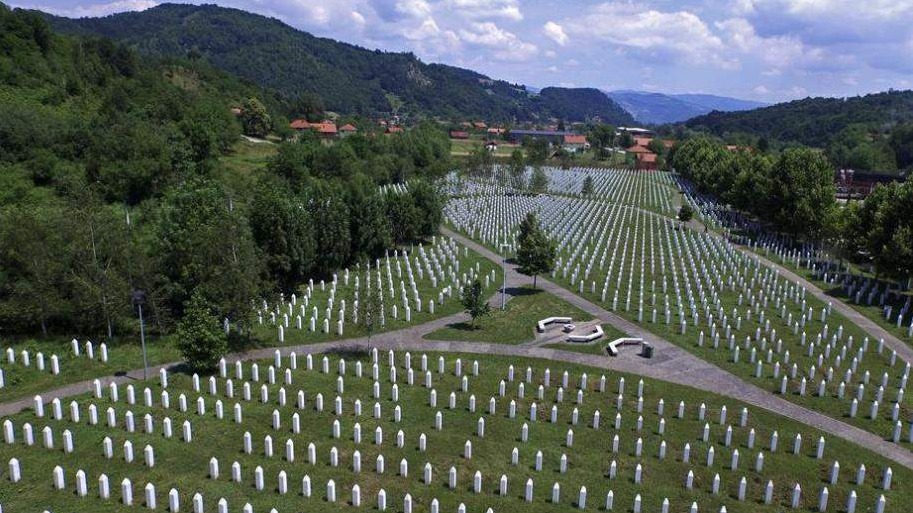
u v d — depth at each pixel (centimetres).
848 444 3272
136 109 10919
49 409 3328
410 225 7475
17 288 4253
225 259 4447
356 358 4253
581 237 8362
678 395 3812
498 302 5681
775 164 8650
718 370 4203
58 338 4375
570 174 15438
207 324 3803
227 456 2933
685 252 7694
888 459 3142
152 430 3133
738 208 9994
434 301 5591
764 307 5541
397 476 2833
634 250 7719
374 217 6775
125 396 3519
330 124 19762
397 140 14050
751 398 3788
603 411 3556
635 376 4084
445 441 3164
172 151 9025
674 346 4622
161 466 2831
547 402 3644
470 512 2600
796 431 3397
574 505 2691
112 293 4362
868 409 3650
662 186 14138
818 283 6388
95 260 4416
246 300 4375
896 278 5794
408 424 3331
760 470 2980
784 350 4556
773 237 8625
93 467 2797
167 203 7144
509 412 3462
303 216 5844
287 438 3116
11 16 11175
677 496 2780
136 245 4784
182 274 4769
